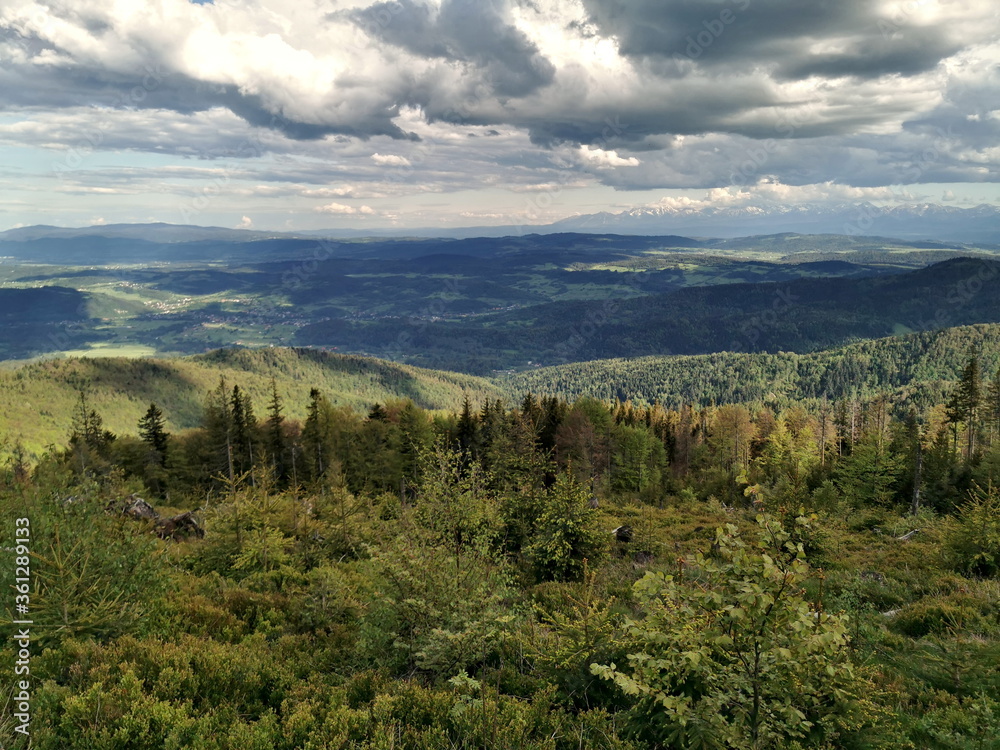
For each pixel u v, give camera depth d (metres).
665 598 5.60
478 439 57.12
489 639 9.08
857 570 16.11
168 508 27.78
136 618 9.47
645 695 5.83
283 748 6.64
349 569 15.07
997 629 10.08
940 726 6.81
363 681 8.23
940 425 70.44
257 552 14.70
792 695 5.50
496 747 6.07
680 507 36.91
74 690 7.20
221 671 8.05
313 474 49.50
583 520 16.30
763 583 4.97
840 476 45.81
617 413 80.81
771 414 88.94
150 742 6.37
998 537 15.01
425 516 11.15
